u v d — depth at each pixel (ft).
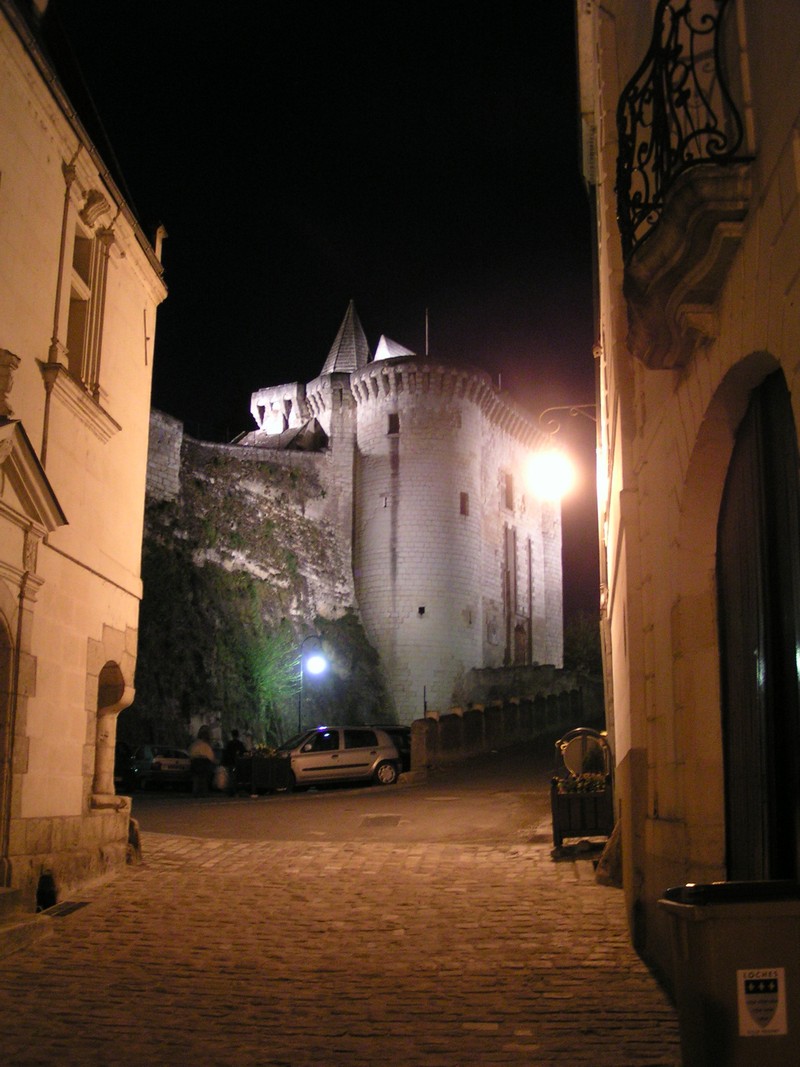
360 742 79.05
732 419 19.04
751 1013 10.87
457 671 178.50
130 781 89.04
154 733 130.21
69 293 33.19
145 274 41.34
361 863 37.47
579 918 28.02
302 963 24.22
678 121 16.98
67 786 32.04
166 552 148.15
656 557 24.11
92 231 35.86
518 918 28.27
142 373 41.63
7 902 26.30
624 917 27.86
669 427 22.35
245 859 38.58
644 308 19.24
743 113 15.90
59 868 30.66
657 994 20.84
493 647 195.42
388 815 53.88
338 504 187.52
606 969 22.91
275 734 151.94
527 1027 19.10
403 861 37.73
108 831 35.32
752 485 18.42
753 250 15.44
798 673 15.62
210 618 150.10
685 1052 11.33
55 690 31.09
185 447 161.38
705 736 20.48
